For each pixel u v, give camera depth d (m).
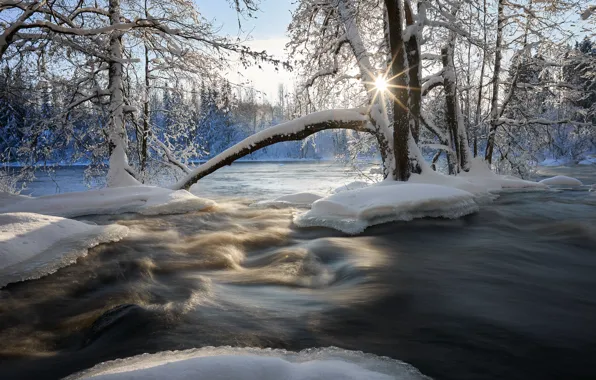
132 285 4.79
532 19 15.16
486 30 13.34
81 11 13.35
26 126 13.89
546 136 19.98
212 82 15.35
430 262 5.87
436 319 3.73
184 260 5.93
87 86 14.91
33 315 3.94
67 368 2.95
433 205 9.09
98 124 14.81
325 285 4.95
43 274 5.01
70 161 14.86
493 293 4.52
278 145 73.25
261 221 9.26
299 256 6.18
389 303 4.14
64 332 3.60
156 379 2.15
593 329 3.53
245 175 33.69
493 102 18.67
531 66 18.06
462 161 16.56
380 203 8.59
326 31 15.80
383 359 2.85
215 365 2.29
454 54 15.86
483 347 3.16
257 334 3.37
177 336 3.35
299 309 3.98
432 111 19.61
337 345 3.18
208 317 3.76
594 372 2.80
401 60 11.26
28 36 11.17
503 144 20.00
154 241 6.96
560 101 19.45
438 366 2.85
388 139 12.45
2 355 3.18
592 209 11.03
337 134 19.08
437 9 12.22
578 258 6.25
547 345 3.20
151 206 9.91
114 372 2.32
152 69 15.62
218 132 60.59
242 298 4.36
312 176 31.88
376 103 12.98
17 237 5.62
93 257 5.77
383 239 7.44
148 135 16.08
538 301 4.27
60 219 6.77
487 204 11.56
